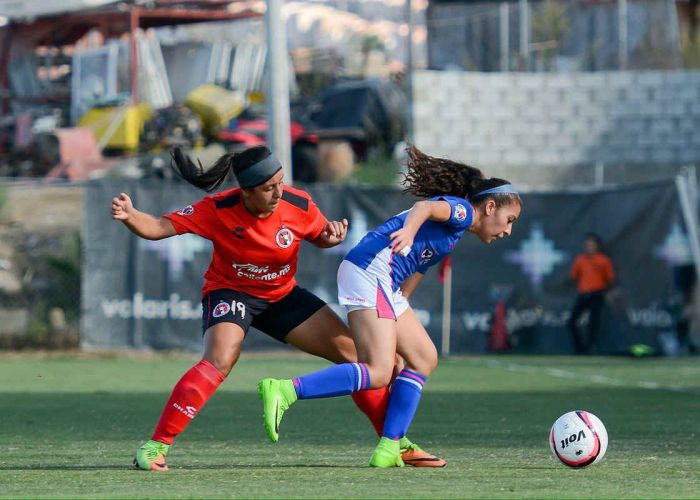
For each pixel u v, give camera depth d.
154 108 63.56
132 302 44.47
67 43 70.50
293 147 61.16
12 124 64.31
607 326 47.25
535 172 59.50
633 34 77.25
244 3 70.50
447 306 46.38
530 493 12.38
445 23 79.44
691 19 83.38
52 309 47.34
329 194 45.66
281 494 12.21
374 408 15.97
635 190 46.78
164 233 15.01
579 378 36.09
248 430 22.11
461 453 18.02
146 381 34.12
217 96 61.75
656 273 46.41
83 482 13.54
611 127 59.66
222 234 15.12
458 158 59.19
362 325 15.20
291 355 45.62
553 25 75.88
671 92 59.53
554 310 47.62
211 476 14.26
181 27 69.31
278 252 15.25
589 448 15.16
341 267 15.59
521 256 47.53
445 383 34.22
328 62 76.25
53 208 58.56
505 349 47.22
